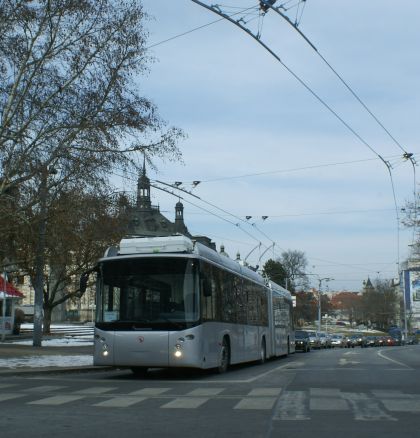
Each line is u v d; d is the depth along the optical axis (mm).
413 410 9148
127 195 25562
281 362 24484
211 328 15664
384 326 140375
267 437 7215
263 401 10211
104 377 16094
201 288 15031
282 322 28938
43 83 22969
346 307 162000
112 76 23297
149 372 17797
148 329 14586
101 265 15445
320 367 19172
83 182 23500
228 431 7609
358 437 7191
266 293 24844
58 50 23109
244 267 21438
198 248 15602
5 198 23016
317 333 70000
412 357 29094
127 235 32062
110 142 23141
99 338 14938
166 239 15586
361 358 27406
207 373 17172
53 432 7535
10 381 14461
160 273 15016
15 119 22906
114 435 7363
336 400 10227
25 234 26234
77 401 10367
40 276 28422
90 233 29109
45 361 20047
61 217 25266
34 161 22828
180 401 10281
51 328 52500
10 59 22625
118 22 23453
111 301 15133
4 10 22391
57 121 23062
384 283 138000
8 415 8836
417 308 78312
